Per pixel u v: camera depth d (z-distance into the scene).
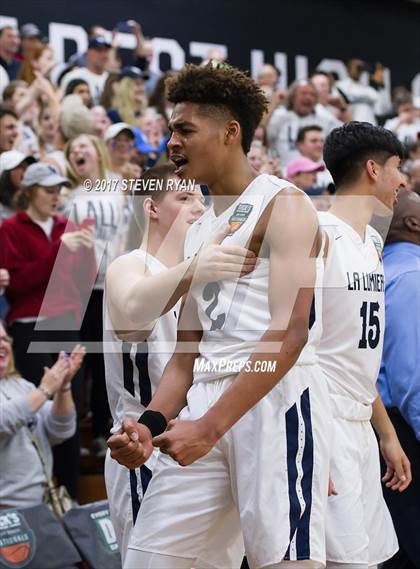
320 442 2.42
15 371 4.59
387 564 3.82
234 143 2.41
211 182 2.42
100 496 5.17
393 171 3.13
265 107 2.46
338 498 2.81
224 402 2.23
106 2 7.00
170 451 2.19
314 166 5.98
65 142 6.02
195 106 2.39
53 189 4.93
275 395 2.39
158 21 7.29
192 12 7.44
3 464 4.27
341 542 2.78
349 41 8.28
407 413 3.53
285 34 7.95
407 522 3.65
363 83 8.15
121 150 5.50
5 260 4.84
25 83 6.10
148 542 2.47
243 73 2.42
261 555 2.35
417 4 8.63
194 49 7.46
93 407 5.19
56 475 4.74
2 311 5.36
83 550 3.94
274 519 2.33
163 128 6.45
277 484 2.35
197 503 2.44
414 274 3.55
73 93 6.25
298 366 2.43
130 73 6.43
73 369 4.38
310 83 6.98
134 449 2.24
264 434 2.36
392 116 8.10
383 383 3.62
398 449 3.21
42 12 6.74
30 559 3.81
